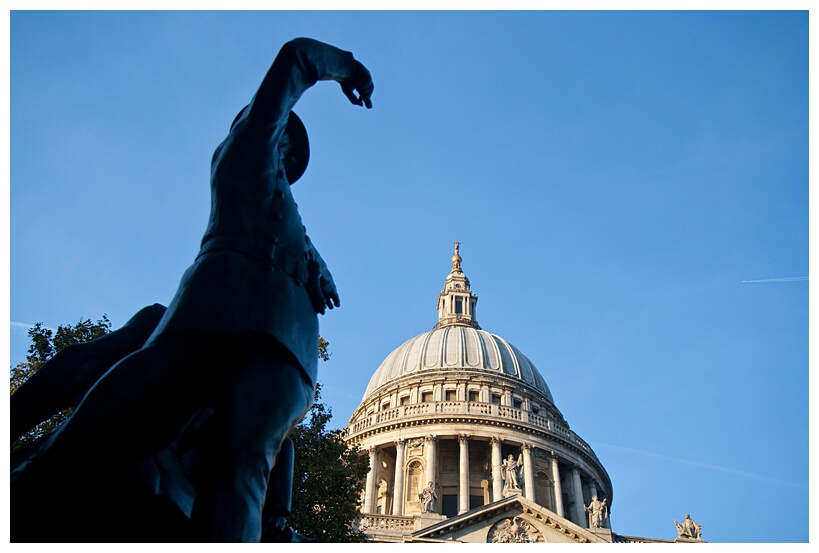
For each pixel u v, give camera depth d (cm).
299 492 3038
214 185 486
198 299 442
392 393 9950
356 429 9406
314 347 485
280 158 516
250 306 447
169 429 421
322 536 2986
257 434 422
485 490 8738
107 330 2916
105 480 403
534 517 6488
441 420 8975
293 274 479
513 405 9675
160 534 410
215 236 473
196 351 427
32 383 458
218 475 414
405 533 6481
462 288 12256
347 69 507
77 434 393
